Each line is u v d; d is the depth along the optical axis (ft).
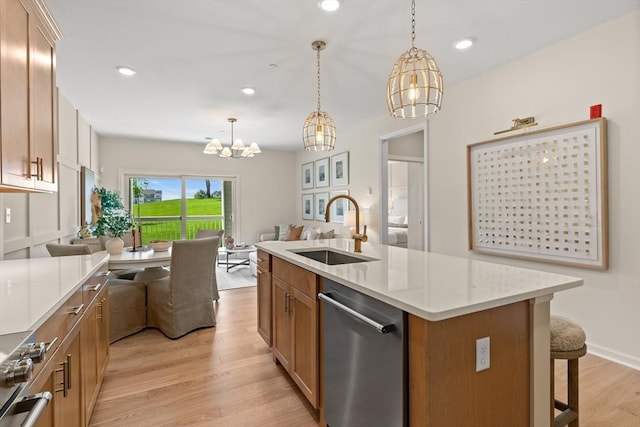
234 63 9.96
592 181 8.05
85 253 8.43
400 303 3.74
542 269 9.21
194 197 22.62
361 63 10.01
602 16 7.57
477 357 3.83
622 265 7.69
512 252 9.88
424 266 5.78
